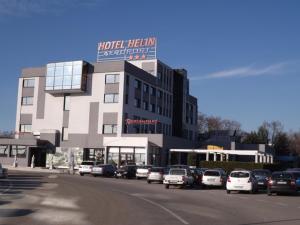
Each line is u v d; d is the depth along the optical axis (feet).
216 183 123.85
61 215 51.62
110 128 237.86
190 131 328.49
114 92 238.68
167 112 291.38
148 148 227.61
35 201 68.74
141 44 272.10
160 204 68.90
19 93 266.57
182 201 75.97
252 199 86.28
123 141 230.48
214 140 289.12
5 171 134.31
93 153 240.32
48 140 250.57
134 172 172.24
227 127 449.06
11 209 56.80
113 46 270.87
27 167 234.17
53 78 251.19
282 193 105.40
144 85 260.42
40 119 258.57
